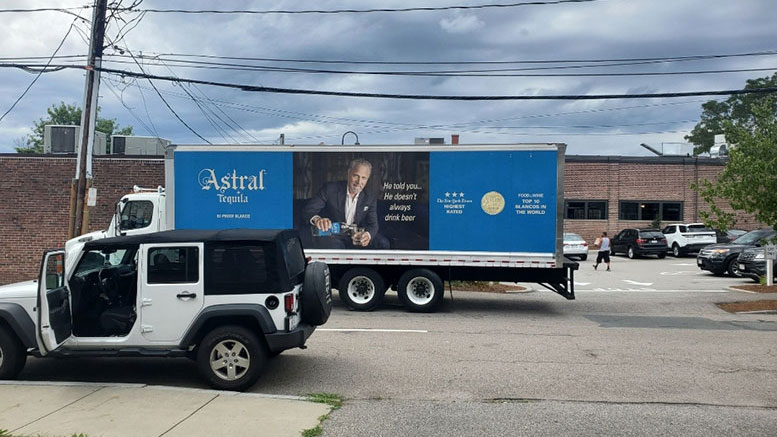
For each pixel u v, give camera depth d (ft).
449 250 40.65
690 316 40.57
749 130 47.11
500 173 40.01
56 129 71.92
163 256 21.65
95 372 24.22
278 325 21.34
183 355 21.59
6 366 21.98
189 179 42.47
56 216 63.26
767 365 25.77
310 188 41.91
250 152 42.19
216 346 21.36
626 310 43.45
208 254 21.53
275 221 42.14
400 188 41.14
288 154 42.04
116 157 64.23
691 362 26.30
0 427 16.89
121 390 20.67
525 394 21.43
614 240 106.93
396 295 49.93
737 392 21.72
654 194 112.57
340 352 28.07
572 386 22.45
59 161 63.16
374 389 21.98
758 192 42.55
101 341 21.54
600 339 31.58
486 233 40.22
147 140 76.64
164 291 21.45
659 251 97.35
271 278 21.43
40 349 20.26
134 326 21.50
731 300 48.03
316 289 22.95
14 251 63.46
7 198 63.31
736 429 17.81
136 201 43.21
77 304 22.22
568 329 34.83
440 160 40.70
